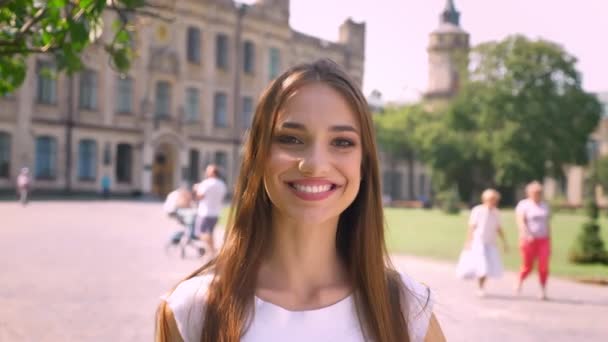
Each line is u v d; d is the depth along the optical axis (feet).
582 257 49.21
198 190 41.39
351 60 193.88
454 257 49.98
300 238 5.35
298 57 175.52
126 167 137.08
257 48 163.22
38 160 121.90
